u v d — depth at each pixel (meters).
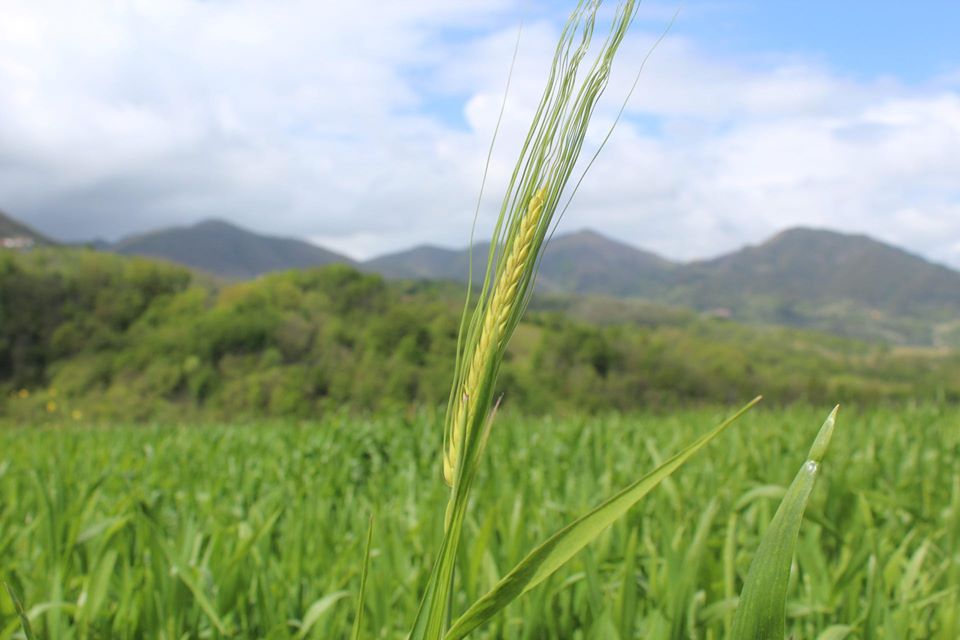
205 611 2.88
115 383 56.00
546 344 51.59
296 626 2.97
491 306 1.29
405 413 10.41
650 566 3.06
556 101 1.26
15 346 60.19
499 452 7.35
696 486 5.34
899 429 7.94
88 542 3.60
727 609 2.48
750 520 3.98
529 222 1.25
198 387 52.81
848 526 4.04
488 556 3.07
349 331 54.06
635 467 6.51
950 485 5.22
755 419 10.40
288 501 5.26
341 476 6.29
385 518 4.09
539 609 2.67
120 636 2.82
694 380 50.91
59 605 2.68
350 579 3.29
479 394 1.27
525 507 4.16
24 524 4.77
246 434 11.17
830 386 47.72
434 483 5.56
